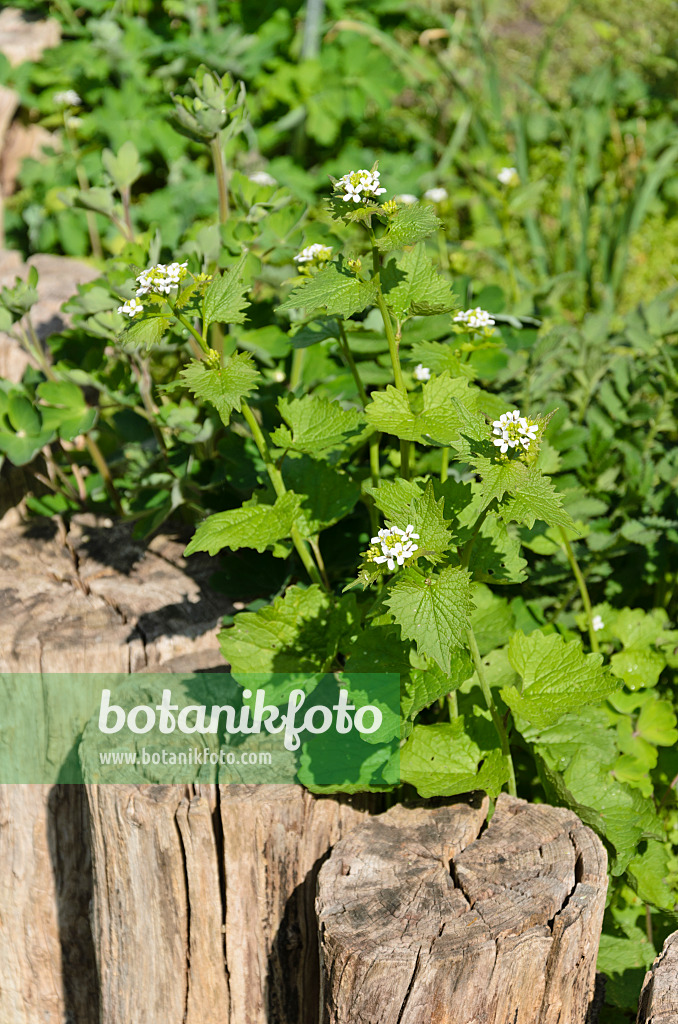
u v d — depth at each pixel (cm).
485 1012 131
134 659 150
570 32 380
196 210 258
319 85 282
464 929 131
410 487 136
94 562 161
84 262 208
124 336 135
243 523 140
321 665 141
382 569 131
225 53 273
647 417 173
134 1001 147
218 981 145
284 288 168
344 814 141
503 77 350
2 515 165
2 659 149
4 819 154
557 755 146
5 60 273
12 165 287
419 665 136
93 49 280
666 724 154
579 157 283
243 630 141
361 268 136
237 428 159
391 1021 131
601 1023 147
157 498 163
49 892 157
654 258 274
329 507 148
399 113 327
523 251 271
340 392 161
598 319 179
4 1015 161
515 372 167
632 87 316
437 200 213
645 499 166
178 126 155
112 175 163
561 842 137
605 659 160
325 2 308
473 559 141
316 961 145
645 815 147
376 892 134
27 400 156
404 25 332
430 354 145
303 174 270
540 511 129
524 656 139
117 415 164
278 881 142
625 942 147
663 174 245
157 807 140
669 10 386
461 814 139
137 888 142
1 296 156
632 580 169
